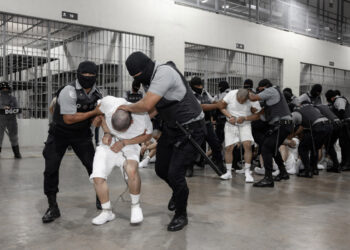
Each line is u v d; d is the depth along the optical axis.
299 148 4.84
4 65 6.71
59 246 2.12
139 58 2.33
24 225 2.50
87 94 2.54
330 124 4.77
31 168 4.93
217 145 4.73
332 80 13.16
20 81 7.08
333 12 13.72
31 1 6.63
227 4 9.70
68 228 2.45
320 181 4.47
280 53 10.94
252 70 10.45
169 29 8.42
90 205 3.05
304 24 11.78
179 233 2.36
